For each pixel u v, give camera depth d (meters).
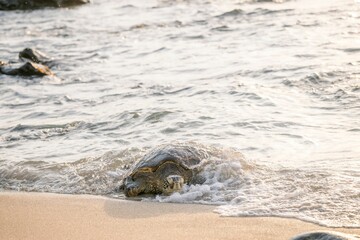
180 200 23.11
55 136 34.62
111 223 20.91
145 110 37.56
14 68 53.38
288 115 34.56
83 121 36.81
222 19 71.62
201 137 31.56
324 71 42.62
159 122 35.00
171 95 41.66
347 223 20.02
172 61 53.41
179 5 86.62
